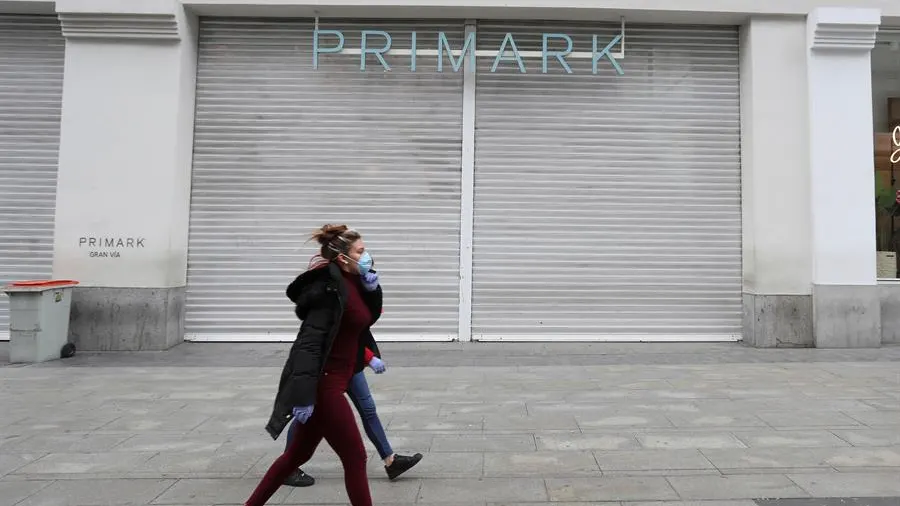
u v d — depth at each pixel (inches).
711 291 368.5
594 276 368.8
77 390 257.9
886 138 378.6
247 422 212.8
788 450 179.0
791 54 357.7
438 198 370.6
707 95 373.7
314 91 372.5
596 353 337.4
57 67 371.9
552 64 374.3
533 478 159.6
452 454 178.4
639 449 181.2
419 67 374.0
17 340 313.1
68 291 333.7
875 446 182.2
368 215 370.0
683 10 356.2
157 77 350.9
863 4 355.3
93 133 348.5
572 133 372.8
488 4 356.2
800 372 287.7
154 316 344.5
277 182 369.7
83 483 158.1
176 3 347.9
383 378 278.4
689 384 264.7
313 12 366.3
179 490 153.9
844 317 348.8
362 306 132.7
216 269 366.0
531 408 227.6
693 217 370.3
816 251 349.4
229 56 372.8
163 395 249.9
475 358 324.2
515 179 371.6
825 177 351.6
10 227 366.0
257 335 365.1
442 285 368.5
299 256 367.6
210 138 369.7
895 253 372.5
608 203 370.6
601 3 356.5
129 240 346.3
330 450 187.2
